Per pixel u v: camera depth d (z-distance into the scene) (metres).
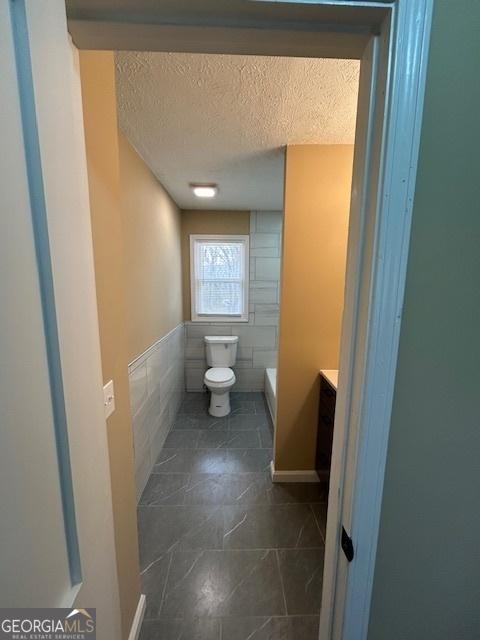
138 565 1.23
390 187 0.51
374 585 0.66
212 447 2.54
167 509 1.85
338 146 1.79
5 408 0.34
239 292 3.67
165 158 1.98
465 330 0.58
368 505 0.61
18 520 0.36
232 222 3.51
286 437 2.08
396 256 0.53
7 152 0.34
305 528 1.71
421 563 0.66
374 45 0.50
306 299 1.95
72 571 0.49
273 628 1.20
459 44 0.49
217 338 3.51
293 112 1.44
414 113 0.49
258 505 1.88
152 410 2.22
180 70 1.13
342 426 0.64
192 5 0.45
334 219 1.87
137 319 1.89
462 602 0.69
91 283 0.59
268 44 0.53
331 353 2.00
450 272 0.56
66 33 0.45
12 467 0.35
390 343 0.56
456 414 0.61
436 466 0.62
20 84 0.36
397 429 0.60
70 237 0.47
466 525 0.65
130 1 0.45
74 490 0.48
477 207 0.54
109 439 0.95
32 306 0.39
